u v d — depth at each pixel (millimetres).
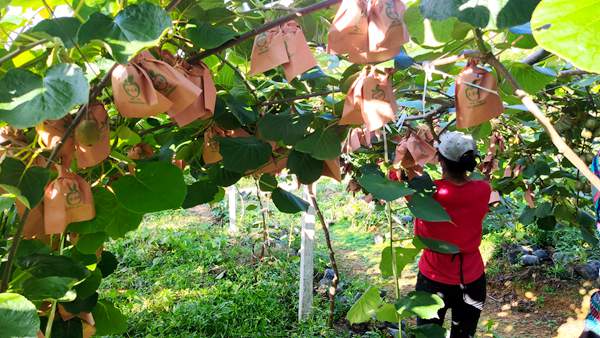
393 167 1449
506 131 2668
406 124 1625
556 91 2170
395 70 949
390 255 1113
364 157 2516
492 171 2707
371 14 755
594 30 269
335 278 2891
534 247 4453
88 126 754
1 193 717
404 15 783
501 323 3545
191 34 875
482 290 2465
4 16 840
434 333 1055
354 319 1029
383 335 3297
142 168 946
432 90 1582
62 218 773
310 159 1188
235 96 1321
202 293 3770
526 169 2234
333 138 1122
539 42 280
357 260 4609
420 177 1442
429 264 2455
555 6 266
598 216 1376
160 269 4285
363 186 913
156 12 659
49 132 785
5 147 797
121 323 1188
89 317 1039
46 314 924
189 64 894
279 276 4102
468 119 822
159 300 3623
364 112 901
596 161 1382
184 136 1248
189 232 5258
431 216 980
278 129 1124
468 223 2281
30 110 580
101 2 869
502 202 3684
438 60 866
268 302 3639
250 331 3279
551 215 2264
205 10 980
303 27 1167
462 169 2223
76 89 587
